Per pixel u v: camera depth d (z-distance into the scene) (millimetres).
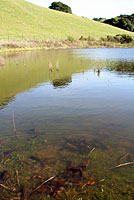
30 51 29891
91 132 4285
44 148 3721
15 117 5160
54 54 25203
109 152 3570
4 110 5707
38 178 2980
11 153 3566
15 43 32469
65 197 2645
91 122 4773
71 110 5594
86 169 3148
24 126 4621
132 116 5109
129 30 80500
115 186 2797
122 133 4219
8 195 2689
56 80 9750
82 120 4895
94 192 2709
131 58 20797
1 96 7168
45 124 4707
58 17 71125
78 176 3008
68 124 4680
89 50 35031
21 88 8266
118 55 24625
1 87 8453
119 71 12414
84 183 2873
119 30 72812
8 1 66500
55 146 3785
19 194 2703
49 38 45562
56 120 4918
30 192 2732
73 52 29484
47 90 7898
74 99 6645
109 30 69062
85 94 7246
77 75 11094
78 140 3967
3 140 4008
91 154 3523
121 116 5117
